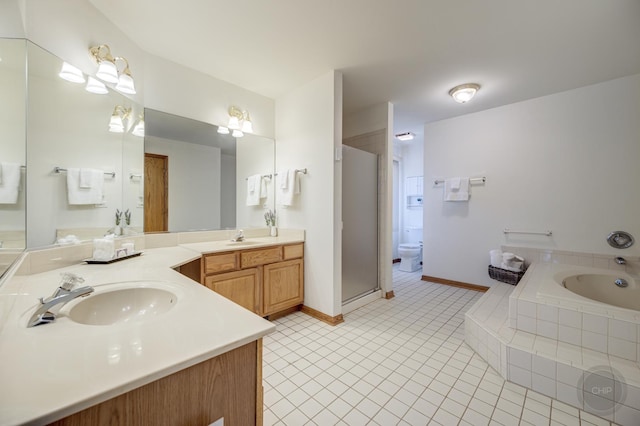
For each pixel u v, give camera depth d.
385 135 3.23
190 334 0.71
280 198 3.02
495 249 3.38
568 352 1.56
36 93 1.38
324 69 2.48
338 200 2.57
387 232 3.25
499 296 2.59
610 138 2.67
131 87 1.81
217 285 2.11
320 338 2.22
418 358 1.92
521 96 3.03
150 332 0.72
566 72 2.50
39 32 1.38
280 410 1.42
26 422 0.42
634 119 2.55
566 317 1.66
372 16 1.78
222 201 2.70
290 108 2.94
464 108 3.42
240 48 2.15
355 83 2.74
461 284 3.69
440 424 1.33
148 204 2.20
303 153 2.80
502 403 1.47
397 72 2.52
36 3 1.37
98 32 1.71
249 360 0.73
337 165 2.55
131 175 2.03
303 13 1.76
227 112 2.72
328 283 2.54
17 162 1.30
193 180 2.49
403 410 1.42
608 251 2.68
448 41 2.06
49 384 0.50
